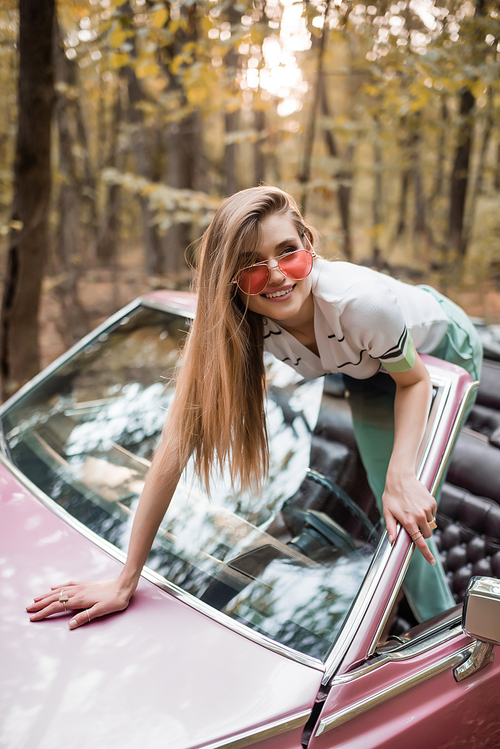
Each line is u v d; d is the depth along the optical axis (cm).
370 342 141
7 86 577
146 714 103
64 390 216
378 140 852
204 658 116
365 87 535
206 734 101
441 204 1423
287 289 136
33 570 138
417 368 148
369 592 125
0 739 99
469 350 190
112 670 112
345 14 405
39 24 337
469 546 230
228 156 846
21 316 390
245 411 151
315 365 167
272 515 149
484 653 128
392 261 1502
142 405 202
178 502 158
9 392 398
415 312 171
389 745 112
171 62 484
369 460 150
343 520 143
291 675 113
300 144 959
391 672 118
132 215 1204
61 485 172
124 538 151
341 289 139
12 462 186
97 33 476
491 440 251
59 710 104
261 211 131
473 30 436
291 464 159
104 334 237
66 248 727
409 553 129
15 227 367
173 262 887
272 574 136
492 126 881
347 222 1234
